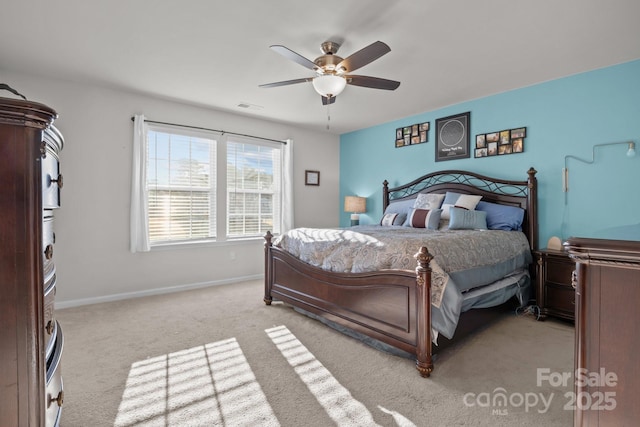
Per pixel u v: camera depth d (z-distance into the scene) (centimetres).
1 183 90
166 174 411
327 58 248
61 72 321
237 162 471
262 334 274
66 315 320
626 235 301
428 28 241
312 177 555
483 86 362
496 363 222
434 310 213
